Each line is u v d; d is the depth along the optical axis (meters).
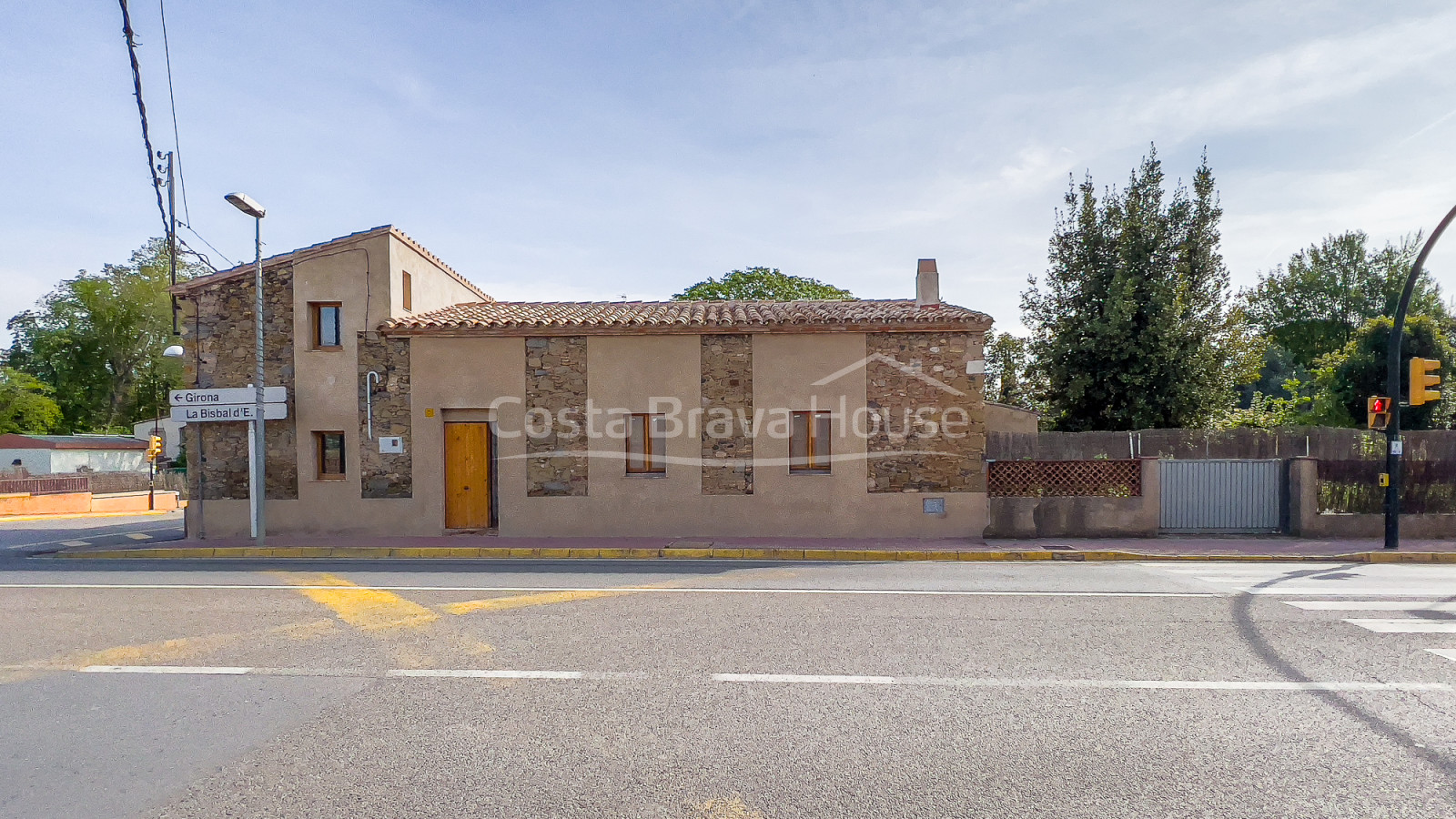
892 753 4.18
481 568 11.20
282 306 14.33
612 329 14.09
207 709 4.95
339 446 14.59
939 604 8.20
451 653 6.22
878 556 12.27
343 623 7.33
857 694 5.16
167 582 9.88
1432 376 12.28
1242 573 10.48
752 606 8.11
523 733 4.50
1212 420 18.78
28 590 9.38
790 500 14.09
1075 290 19.83
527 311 15.45
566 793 3.72
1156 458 13.89
